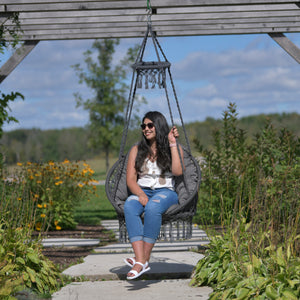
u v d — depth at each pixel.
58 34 7.06
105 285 4.17
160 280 4.38
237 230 3.83
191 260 5.18
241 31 7.14
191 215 4.25
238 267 3.64
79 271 4.61
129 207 4.05
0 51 6.27
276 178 5.32
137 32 7.15
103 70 22.97
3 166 7.42
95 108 22.84
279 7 6.43
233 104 7.72
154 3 5.73
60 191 8.06
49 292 3.85
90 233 7.82
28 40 7.05
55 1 5.74
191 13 6.57
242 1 5.61
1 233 4.06
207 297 3.67
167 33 7.19
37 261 3.85
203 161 7.29
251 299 3.16
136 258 3.92
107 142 24.44
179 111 4.52
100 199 14.20
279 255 3.41
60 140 38.03
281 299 3.00
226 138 7.57
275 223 3.66
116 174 4.45
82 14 6.50
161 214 4.03
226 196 6.66
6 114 6.92
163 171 4.28
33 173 7.71
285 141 6.65
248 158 6.20
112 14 6.48
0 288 3.16
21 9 5.91
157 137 4.26
